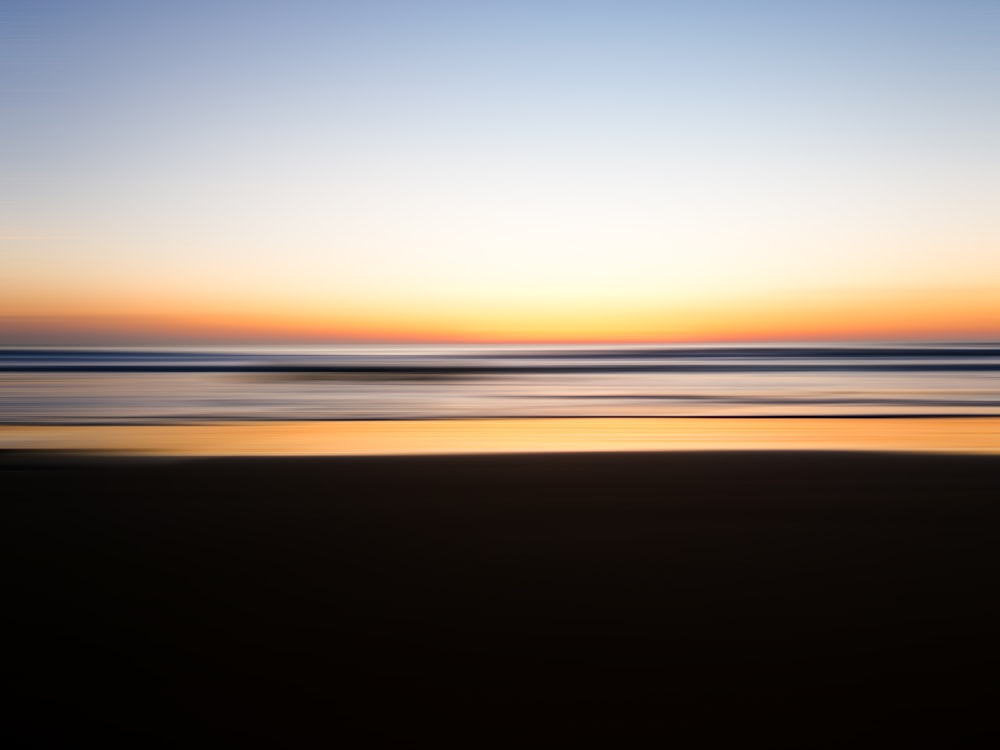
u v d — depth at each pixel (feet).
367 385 115.03
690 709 12.59
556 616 16.74
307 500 29.17
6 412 70.64
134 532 24.00
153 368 179.11
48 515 26.37
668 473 34.99
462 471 35.65
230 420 64.18
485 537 23.54
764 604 17.38
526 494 30.35
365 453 44.47
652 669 14.06
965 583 18.70
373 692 13.19
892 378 128.16
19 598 17.71
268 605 17.39
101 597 17.85
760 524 25.08
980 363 196.65
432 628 16.05
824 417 65.21
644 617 16.63
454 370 174.09
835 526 24.68
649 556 21.36
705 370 169.89
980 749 11.34
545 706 12.72
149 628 15.94
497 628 16.06
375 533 24.04
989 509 27.04
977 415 66.33
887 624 16.06
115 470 36.06
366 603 17.58
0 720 12.12
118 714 12.35
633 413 70.38
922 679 13.51
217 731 11.86
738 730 11.94
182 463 38.22
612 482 32.89
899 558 20.92
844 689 13.19
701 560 20.93
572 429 57.26
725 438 51.78
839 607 17.11
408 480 33.42
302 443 49.01
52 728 11.89
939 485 31.71
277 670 14.01
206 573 19.75
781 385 111.86
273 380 129.08
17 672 13.82
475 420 64.18
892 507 27.50
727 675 13.78
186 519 25.89
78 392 96.89
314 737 11.73
